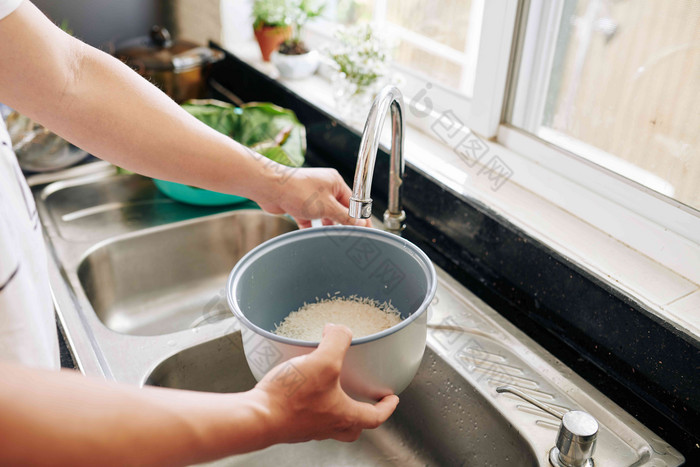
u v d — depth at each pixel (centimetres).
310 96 134
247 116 121
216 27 164
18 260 61
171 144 71
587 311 80
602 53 88
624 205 86
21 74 62
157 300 115
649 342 72
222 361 86
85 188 125
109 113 67
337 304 78
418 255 69
